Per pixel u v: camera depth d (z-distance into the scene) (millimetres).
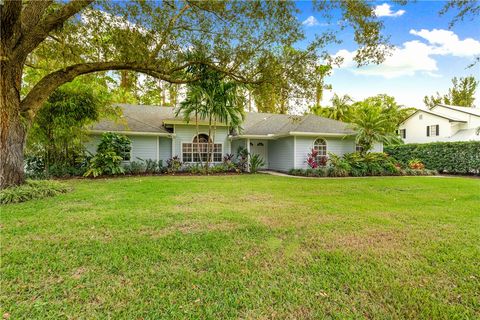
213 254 3102
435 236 3752
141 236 3637
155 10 6543
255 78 8250
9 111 6211
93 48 7902
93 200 6000
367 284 2471
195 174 13180
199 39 7402
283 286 2432
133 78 10070
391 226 4223
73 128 10281
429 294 2311
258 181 10297
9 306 2076
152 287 2387
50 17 6406
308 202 6137
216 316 2021
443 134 21359
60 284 2412
